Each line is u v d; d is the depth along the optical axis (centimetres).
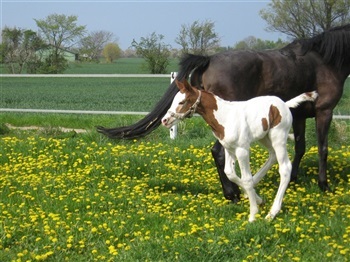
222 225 726
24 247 693
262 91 888
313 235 710
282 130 768
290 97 906
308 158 1078
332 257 641
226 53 880
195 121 1518
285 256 654
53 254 670
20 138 1355
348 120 1622
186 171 1018
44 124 1647
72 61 6881
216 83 859
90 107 2536
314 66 916
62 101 2892
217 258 639
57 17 5856
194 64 871
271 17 4606
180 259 632
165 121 762
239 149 755
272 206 770
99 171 1016
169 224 754
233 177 766
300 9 4503
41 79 5016
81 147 1185
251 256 639
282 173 769
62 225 749
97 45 8181
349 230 701
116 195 887
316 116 931
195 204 841
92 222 768
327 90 922
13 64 4650
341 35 916
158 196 868
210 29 4194
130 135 899
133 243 691
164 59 4034
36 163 1061
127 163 1050
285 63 895
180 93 758
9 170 1026
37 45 4622
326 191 916
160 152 1113
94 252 669
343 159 1070
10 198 875
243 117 756
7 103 2742
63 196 876
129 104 2706
